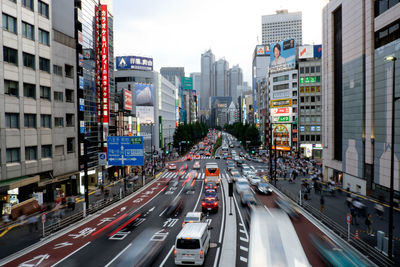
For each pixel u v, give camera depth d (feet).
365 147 109.19
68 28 121.39
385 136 95.35
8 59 89.66
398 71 87.97
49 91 108.58
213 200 87.71
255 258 34.40
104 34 154.51
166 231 68.08
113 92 181.98
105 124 152.76
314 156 277.85
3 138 85.81
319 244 56.24
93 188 136.56
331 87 143.43
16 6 92.32
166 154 314.55
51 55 109.50
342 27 128.26
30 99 97.66
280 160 225.76
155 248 57.00
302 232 64.18
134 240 62.03
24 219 79.97
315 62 276.21
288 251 35.01
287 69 290.97
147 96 275.59
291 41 286.46
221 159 274.36
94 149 143.54
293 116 289.33
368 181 106.73
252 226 39.68
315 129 277.23
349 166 121.80
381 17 97.91
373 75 103.86
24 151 94.07
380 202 96.99
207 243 54.75
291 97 287.48
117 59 281.54
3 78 86.63
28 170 95.55
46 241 62.44
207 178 141.18
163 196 115.44
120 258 52.19
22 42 94.73
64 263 50.34
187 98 642.63
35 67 100.58
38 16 102.78
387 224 70.74
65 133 117.19
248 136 328.49
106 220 79.51
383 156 96.53
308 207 86.58
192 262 46.70
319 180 148.87
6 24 89.04
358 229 66.44
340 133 136.05
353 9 117.50
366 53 107.45
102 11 153.89
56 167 110.63
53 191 108.47
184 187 136.77
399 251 52.80
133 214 86.02
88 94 138.92
